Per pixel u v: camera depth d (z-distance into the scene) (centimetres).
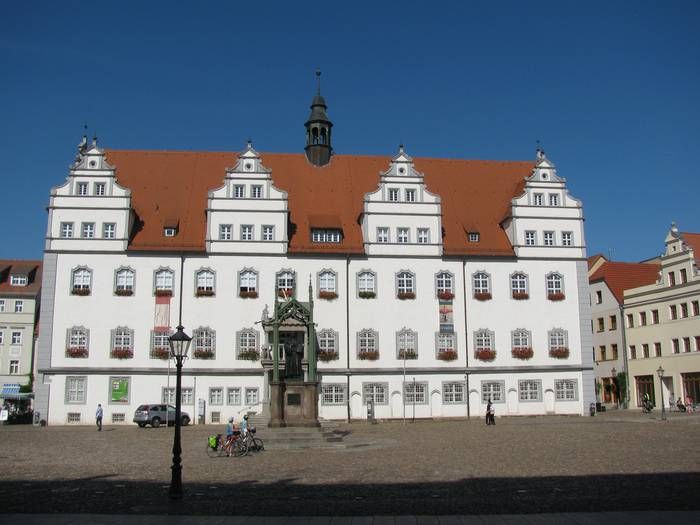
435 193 6800
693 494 1897
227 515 1683
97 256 6100
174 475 1941
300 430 3681
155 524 1571
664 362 7225
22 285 8794
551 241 6612
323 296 6231
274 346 3972
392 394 6175
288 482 2278
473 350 6347
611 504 1766
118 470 2659
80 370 5925
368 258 6350
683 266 7038
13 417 6538
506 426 5172
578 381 6438
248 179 6309
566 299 6538
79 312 6009
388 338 6253
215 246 6191
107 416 5903
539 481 2211
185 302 6097
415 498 1919
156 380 5981
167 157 6988
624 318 7869
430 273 6397
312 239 6369
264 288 6184
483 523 1549
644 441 3575
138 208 6450
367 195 6438
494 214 6900
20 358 8581
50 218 6112
